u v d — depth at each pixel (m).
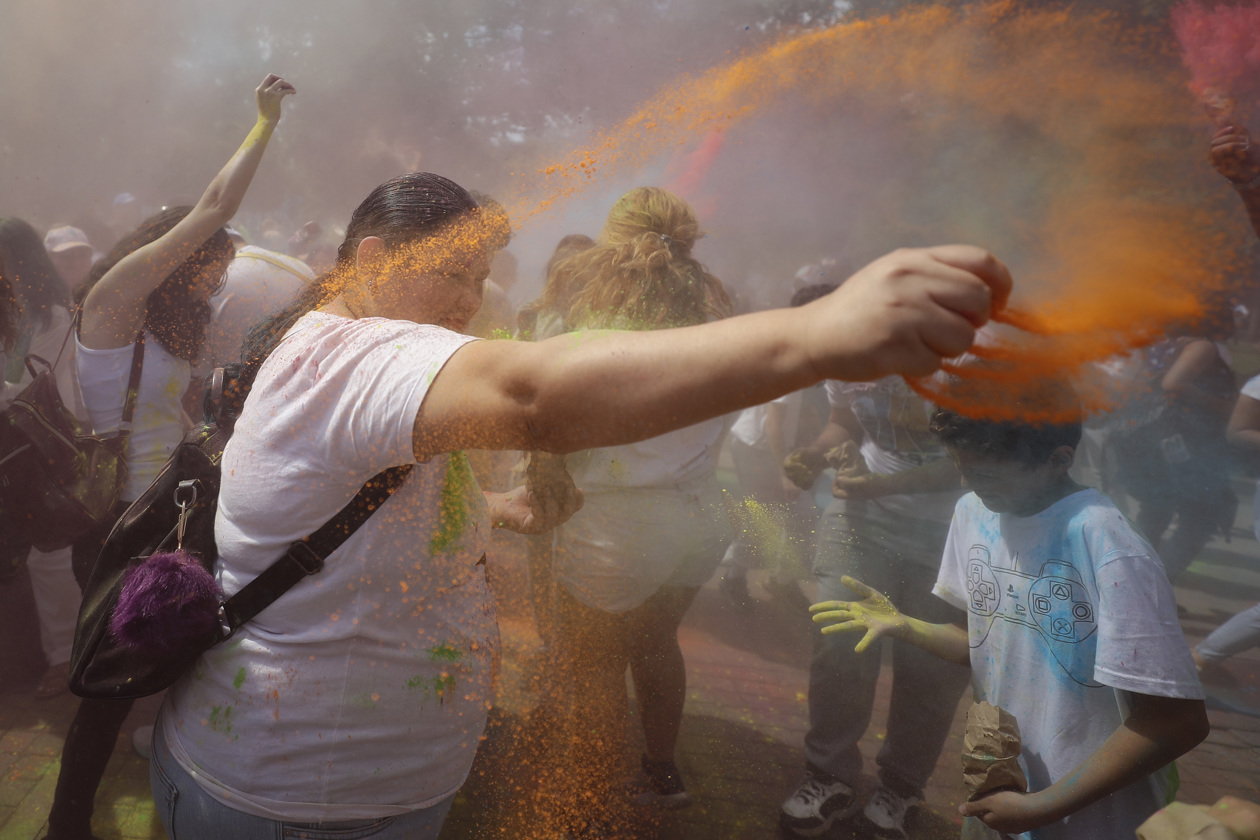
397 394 0.97
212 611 1.23
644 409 0.75
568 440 0.81
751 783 2.59
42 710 2.86
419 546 1.24
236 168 2.38
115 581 1.35
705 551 2.26
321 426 1.07
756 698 3.06
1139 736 1.40
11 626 2.99
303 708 1.22
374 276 1.30
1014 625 1.63
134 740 2.64
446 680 1.33
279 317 1.41
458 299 1.36
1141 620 1.42
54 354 3.19
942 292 0.62
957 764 2.63
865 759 2.70
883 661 3.28
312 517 1.16
